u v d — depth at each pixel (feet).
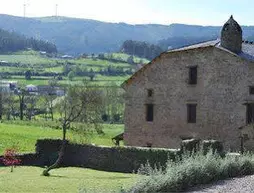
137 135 183.73
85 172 147.84
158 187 64.85
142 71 182.60
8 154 159.43
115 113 446.60
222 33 165.58
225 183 72.08
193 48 167.73
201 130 165.27
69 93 192.03
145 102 181.37
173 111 173.47
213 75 162.50
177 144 171.73
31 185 110.52
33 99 481.87
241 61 155.43
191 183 70.28
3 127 266.77
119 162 153.69
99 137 256.73
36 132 252.01
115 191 60.85
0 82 619.26
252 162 84.12
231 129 157.17
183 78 170.81
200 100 165.99
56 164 144.15
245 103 153.79
